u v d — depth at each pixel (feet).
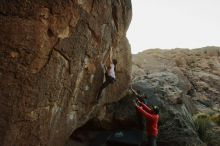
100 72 27.02
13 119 16.69
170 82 46.09
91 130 33.73
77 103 24.64
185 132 35.32
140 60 66.95
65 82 20.86
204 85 59.52
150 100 38.60
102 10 23.82
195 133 36.04
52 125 20.90
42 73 17.92
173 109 38.17
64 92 21.29
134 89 40.75
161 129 35.55
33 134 18.67
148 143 28.45
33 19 16.65
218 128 42.80
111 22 27.48
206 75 62.34
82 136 32.09
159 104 38.06
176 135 34.91
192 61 69.46
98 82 27.12
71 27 19.63
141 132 33.58
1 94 15.94
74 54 20.68
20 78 16.65
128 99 36.45
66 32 19.25
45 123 19.66
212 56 71.82
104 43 26.05
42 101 18.53
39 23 16.93
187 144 33.96
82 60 22.40
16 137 17.29
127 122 34.19
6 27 15.78
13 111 16.60
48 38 17.81
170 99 39.93
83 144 31.22
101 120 33.40
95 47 24.09
